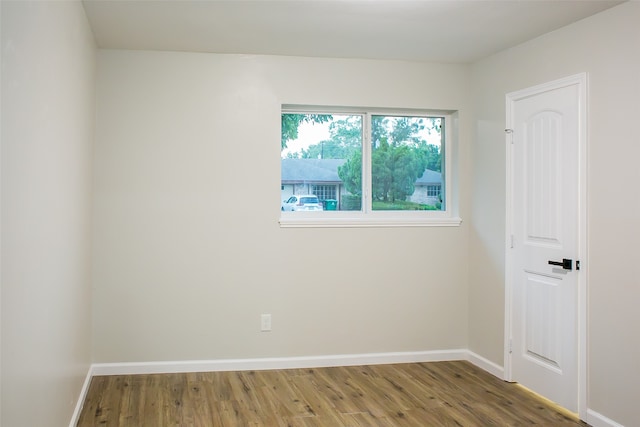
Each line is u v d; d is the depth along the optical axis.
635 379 2.87
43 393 2.10
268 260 4.25
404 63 4.45
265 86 4.24
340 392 3.72
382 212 4.57
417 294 4.49
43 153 2.04
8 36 1.52
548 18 3.25
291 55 4.25
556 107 3.47
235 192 4.20
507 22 3.35
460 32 3.59
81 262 3.28
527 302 3.78
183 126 4.13
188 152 4.13
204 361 4.16
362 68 4.38
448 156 4.68
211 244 4.17
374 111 4.55
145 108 4.07
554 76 3.49
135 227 4.06
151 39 3.79
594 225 3.15
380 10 3.18
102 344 4.02
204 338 4.16
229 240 4.20
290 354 4.29
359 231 4.39
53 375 2.32
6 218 1.52
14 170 1.61
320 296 4.34
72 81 2.76
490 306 4.22
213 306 4.18
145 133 4.07
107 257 4.02
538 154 3.65
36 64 1.90
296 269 4.30
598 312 3.12
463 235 4.56
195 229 4.14
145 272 4.08
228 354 4.20
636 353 2.86
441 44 3.90
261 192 4.24
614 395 3.00
